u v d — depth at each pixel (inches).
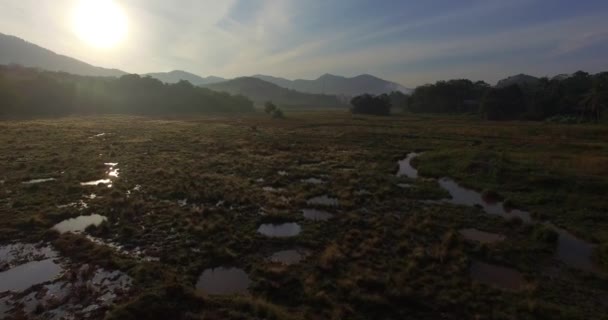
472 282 373.4
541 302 335.9
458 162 1021.2
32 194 657.6
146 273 375.9
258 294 345.7
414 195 736.3
